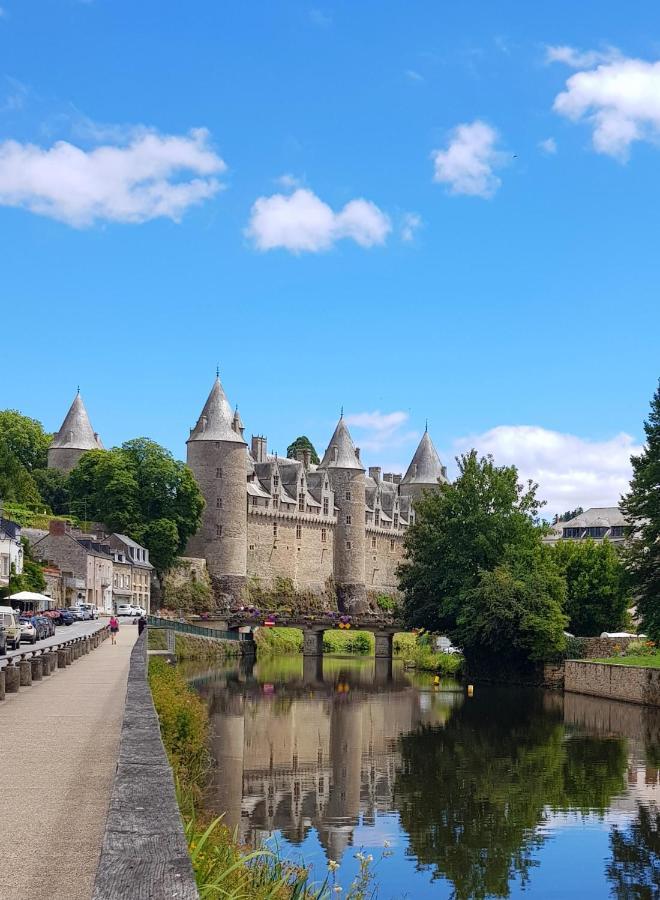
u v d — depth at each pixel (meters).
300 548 115.75
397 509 135.00
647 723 41.69
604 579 69.69
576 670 55.00
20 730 15.95
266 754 33.28
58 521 81.62
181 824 5.04
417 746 35.53
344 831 23.39
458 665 66.44
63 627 62.66
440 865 20.88
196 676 60.16
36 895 6.93
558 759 32.97
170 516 97.75
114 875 4.21
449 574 62.69
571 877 20.33
